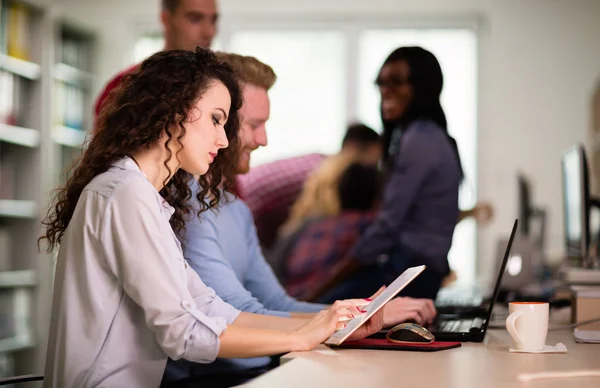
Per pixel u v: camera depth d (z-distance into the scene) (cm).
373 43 626
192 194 200
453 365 143
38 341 504
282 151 636
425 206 306
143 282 150
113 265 152
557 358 153
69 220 164
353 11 618
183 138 163
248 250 232
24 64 498
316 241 472
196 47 170
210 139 167
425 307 206
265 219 480
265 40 636
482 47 613
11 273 489
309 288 465
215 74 168
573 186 323
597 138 523
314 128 633
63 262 157
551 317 250
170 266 153
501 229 606
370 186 473
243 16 628
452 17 612
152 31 635
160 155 164
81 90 585
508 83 607
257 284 232
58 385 157
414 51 305
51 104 519
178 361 196
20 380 177
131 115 161
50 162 515
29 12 512
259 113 228
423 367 140
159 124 161
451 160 307
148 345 157
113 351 156
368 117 626
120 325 156
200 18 331
